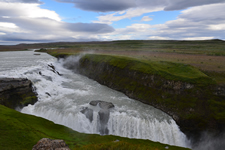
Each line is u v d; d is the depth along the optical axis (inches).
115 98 1920.5
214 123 1309.1
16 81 1646.2
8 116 1178.6
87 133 1295.5
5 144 869.2
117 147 764.0
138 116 1482.5
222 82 1577.3
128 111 1574.8
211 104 1425.9
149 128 1365.7
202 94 1521.9
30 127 1105.4
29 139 967.6
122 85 2204.7
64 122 1391.5
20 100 1577.3
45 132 1098.7
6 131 989.2
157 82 1866.4
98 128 1413.6
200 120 1370.6
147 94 1861.5
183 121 1427.2
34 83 1914.4
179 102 1581.0
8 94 1519.4
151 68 2085.4
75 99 1808.6
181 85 1659.7
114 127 1414.9
